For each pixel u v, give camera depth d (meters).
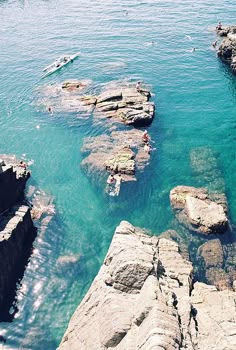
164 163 43.03
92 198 39.09
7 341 27.70
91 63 67.00
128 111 49.09
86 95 55.25
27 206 35.94
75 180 41.31
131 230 31.12
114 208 37.91
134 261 24.86
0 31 83.81
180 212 36.62
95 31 81.88
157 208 37.66
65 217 37.25
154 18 88.00
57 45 75.38
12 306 29.94
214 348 22.19
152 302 21.89
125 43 75.06
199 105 54.28
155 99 55.72
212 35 76.81
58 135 48.25
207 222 34.50
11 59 69.94
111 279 25.31
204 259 32.34
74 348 24.11
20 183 38.38
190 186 39.66
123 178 40.38
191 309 24.86
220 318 24.95
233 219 36.28
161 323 20.50
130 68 64.62
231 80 60.81
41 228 36.12
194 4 96.38
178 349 19.64
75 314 26.50
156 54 69.81
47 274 32.25
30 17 92.62
